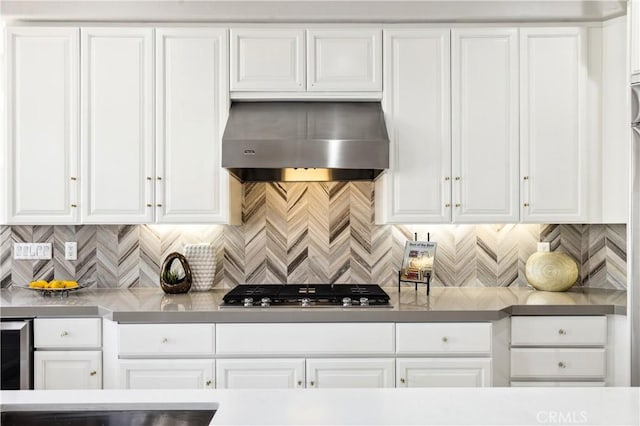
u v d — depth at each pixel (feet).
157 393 4.00
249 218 10.46
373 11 9.11
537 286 9.81
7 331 7.98
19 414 3.79
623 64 9.11
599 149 9.33
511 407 3.59
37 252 10.25
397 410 3.54
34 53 9.21
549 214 9.33
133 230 10.36
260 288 9.50
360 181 10.42
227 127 9.00
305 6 8.97
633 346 7.70
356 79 9.37
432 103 9.32
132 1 8.76
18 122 9.21
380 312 7.97
